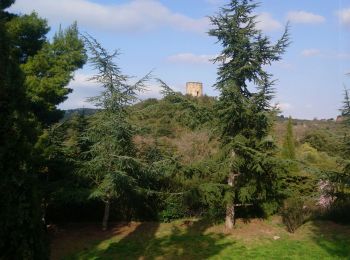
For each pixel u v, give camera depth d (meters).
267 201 18.03
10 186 6.28
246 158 16.81
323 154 30.28
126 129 16.92
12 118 6.50
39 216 6.72
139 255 13.46
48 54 17.42
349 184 16.36
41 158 14.31
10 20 16.05
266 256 12.98
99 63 16.83
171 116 18.02
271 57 16.28
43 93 15.80
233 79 16.42
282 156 21.73
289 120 22.14
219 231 16.34
